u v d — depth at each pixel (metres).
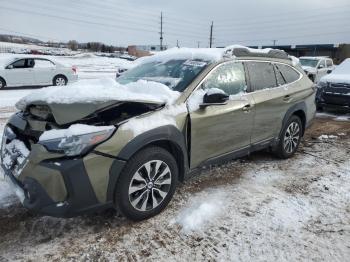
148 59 4.82
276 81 4.96
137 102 3.16
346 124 8.03
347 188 4.24
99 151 2.82
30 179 2.73
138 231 3.16
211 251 2.91
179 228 3.23
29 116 3.28
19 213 3.39
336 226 3.35
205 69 3.93
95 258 2.79
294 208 3.68
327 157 5.46
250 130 4.40
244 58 4.48
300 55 44.56
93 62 38.16
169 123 3.32
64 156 2.71
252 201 3.80
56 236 3.05
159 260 2.79
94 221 3.29
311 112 5.66
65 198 2.75
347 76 9.02
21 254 2.79
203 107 3.66
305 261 2.82
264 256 2.87
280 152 5.15
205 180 4.35
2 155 3.33
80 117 2.93
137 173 3.14
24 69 14.61
